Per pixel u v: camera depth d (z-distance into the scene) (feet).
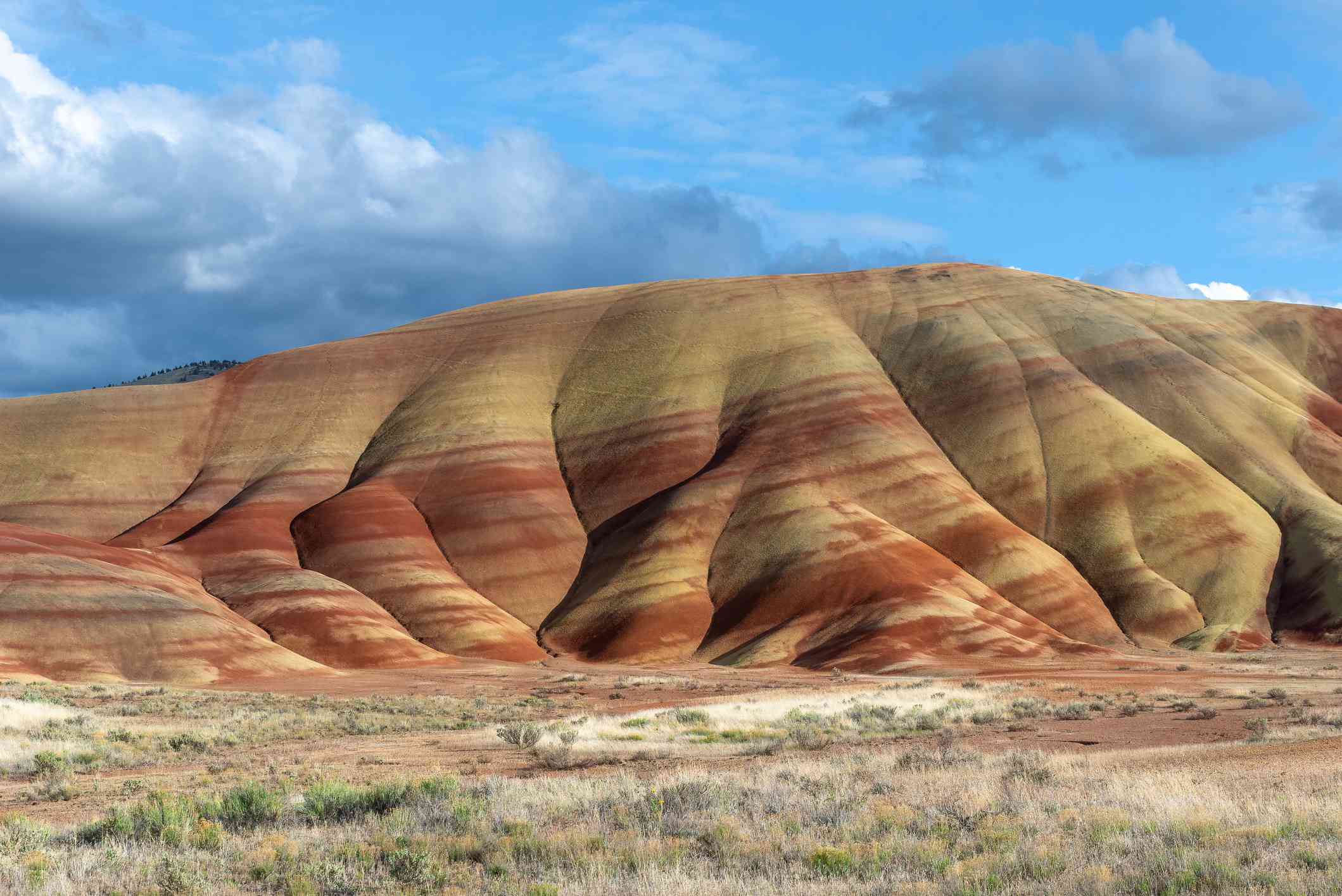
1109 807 50.01
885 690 184.14
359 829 49.49
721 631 335.88
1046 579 357.41
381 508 402.93
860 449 415.03
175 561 358.43
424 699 174.70
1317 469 413.39
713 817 49.80
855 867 39.42
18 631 230.68
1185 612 343.05
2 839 46.14
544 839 44.37
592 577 382.42
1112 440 417.28
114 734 108.78
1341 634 316.60
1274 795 51.47
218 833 46.65
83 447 472.03
